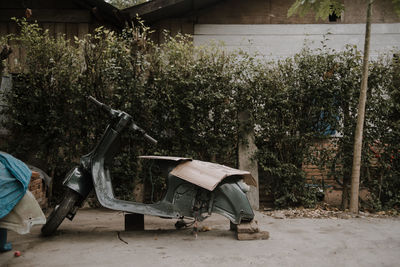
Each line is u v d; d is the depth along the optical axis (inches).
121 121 147.1
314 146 213.5
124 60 200.5
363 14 291.1
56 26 288.0
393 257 117.1
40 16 287.3
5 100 205.8
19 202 108.7
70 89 201.5
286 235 145.5
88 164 145.2
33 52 202.8
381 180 213.6
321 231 153.1
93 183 140.3
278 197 216.7
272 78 212.1
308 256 117.3
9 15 286.8
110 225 165.6
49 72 202.5
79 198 147.0
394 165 215.3
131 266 105.7
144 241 135.0
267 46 291.7
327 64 210.2
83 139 209.5
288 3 294.2
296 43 291.1
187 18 295.1
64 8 289.6
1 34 285.3
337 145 214.1
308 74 210.7
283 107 211.3
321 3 179.8
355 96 209.2
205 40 294.5
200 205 141.6
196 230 140.4
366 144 213.0
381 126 213.0
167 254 118.0
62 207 138.0
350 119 211.2
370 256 118.0
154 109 205.6
